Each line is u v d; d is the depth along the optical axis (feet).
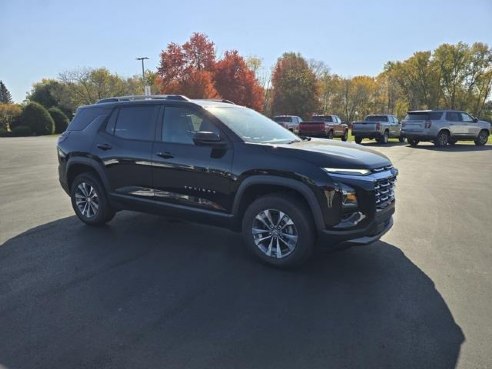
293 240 13.99
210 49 148.66
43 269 14.48
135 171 17.49
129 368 8.96
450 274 13.92
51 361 9.22
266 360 9.22
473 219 21.03
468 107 221.25
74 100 209.77
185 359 9.28
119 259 15.43
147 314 11.28
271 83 220.64
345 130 100.78
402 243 17.19
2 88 362.74
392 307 11.61
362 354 9.41
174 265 14.83
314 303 11.88
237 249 16.48
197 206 15.92
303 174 13.42
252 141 15.23
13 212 23.02
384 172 14.24
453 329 10.44
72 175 20.57
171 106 16.90
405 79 233.35
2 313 11.35
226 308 11.60
